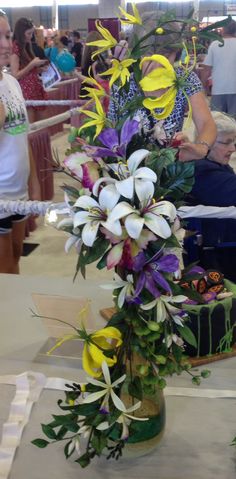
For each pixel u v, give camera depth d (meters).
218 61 5.12
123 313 0.73
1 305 1.33
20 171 2.17
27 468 0.81
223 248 1.83
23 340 1.17
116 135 0.68
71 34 10.41
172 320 0.74
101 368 0.72
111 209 0.65
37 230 3.81
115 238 0.66
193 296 0.74
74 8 17.61
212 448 0.85
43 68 4.82
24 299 1.36
